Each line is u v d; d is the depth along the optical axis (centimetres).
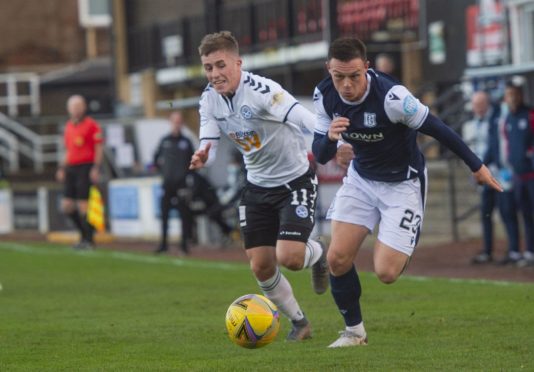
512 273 3092
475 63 4569
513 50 4031
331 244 1730
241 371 1543
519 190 3228
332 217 1748
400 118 1638
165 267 3472
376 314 2156
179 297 2602
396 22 5134
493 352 1658
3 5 9794
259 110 1777
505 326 1928
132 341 1895
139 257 3891
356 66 1600
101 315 2291
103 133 5456
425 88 4934
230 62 1767
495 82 4150
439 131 1633
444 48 5250
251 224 1848
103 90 8319
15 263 3716
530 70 3691
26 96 9088
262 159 1817
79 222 4334
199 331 2000
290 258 1792
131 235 4953
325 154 1670
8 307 2458
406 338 1830
